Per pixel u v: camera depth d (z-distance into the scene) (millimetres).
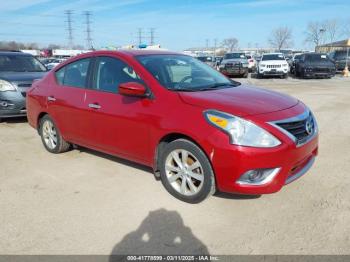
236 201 3787
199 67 4844
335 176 4418
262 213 3533
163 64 4398
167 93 3855
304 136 3582
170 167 3867
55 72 5438
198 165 3578
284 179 3406
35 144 6250
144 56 4473
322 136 6445
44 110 5438
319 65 21422
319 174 4488
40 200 3959
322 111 9117
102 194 4066
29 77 8023
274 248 2971
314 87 16078
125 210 3680
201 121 3463
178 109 3672
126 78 4277
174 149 3748
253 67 28547
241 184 3348
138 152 4137
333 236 3107
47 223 3461
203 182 3555
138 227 3350
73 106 4855
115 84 4391
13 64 8898
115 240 3152
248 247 2998
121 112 4176
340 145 5812
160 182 4344
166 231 3273
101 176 4602
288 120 3445
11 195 4102
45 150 5848
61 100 5062
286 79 22016
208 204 3744
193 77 4430
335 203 3699
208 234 3207
